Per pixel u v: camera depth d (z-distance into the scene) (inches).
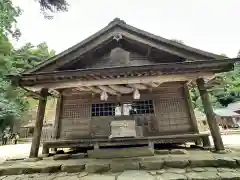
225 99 1228.5
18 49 1129.4
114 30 242.5
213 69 190.7
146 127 250.4
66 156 195.8
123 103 264.8
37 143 199.2
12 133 713.0
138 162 156.8
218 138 185.9
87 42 233.8
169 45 224.8
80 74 192.5
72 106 267.9
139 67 189.2
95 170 153.0
